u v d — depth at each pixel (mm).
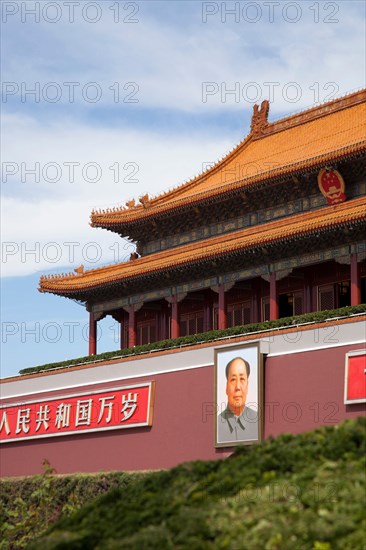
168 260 79375
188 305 84625
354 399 57094
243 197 78000
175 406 69062
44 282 90250
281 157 80875
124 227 89125
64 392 79750
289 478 34781
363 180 70938
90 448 75562
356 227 65000
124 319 91688
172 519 34281
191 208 82000
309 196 74875
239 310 79938
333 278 72812
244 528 32625
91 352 89000
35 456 80875
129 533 34750
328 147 75688
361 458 34844
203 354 67938
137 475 60812
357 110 81312
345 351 58750
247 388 63344
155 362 71938
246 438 62719
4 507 66875
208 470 37438
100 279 84875
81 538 35250
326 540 31031
